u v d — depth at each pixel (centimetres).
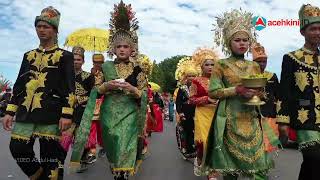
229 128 460
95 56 789
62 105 503
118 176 532
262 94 456
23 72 513
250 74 471
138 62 581
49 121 494
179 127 934
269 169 464
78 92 720
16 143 490
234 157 456
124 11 577
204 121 698
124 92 548
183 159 958
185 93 915
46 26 505
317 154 450
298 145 464
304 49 473
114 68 564
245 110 456
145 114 560
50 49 512
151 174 770
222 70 475
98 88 548
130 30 579
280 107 472
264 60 734
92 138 797
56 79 504
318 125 454
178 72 997
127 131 540
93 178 722
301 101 463
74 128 695
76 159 541
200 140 689
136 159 559
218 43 501
